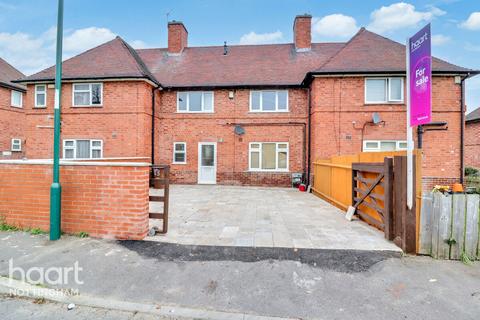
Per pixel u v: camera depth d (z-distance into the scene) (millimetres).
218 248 4352
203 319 2730
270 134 13898
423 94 4059
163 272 3605
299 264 3820
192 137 14320
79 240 4641
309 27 16203
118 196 4730
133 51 15758
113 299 3031
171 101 14453
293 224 5895
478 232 4000
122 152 12992
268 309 2861
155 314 2801
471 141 20297
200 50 17234
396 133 11914
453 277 3490
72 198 4867
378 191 5543
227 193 11156
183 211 7277
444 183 11477
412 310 2812
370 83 12086
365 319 2678
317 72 11852
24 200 5141
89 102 13250
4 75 19125
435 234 4059
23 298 3107
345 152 12055
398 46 12883
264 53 16406
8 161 5195
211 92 14289
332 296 3078
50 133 13539
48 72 13766
